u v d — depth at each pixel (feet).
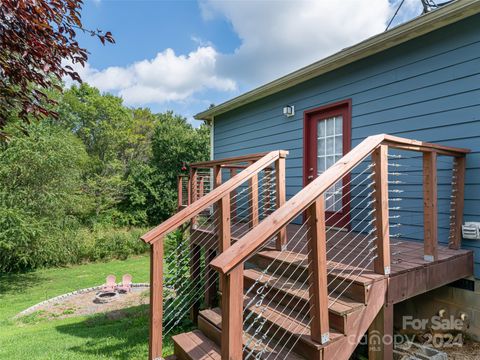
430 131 11.31
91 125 55.11
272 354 6.51
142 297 24.54
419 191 11.66
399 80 12.38
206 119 25.70
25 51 7.66
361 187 14.01
